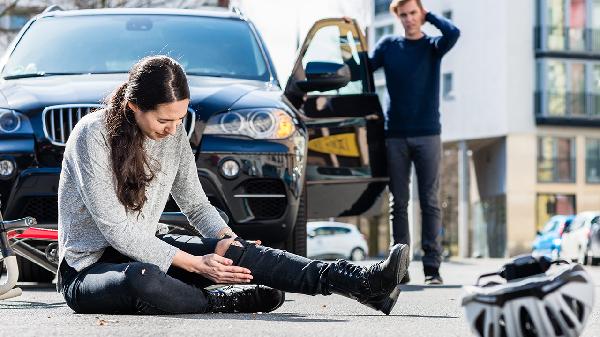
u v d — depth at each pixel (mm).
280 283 4352
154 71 4164
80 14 7973
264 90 7078
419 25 8188
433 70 8211
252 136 6551
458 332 3762
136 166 4316
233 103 6637
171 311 4371
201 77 7188
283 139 6605
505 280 3016
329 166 7414
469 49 43094
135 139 4316
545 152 42625
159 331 3633
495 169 43594
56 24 7848
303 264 4352
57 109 6477
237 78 7371
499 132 42250
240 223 6496
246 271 4332
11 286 5227
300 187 6668
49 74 7285
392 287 4254
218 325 3893
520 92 42281
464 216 42594
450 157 54125
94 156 4309
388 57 8227
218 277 4312
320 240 41281
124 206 4348
